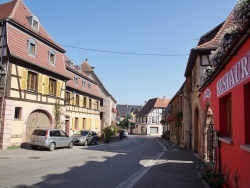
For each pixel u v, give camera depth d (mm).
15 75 19844
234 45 6875
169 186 9008
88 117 37938
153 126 79938
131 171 12016
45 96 23625
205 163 14383
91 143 29984
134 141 42344
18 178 9219
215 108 10609
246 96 6566
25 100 20953
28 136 21547
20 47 20359
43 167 11867
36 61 22031
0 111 19016
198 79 18375
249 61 6086
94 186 8578
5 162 12820
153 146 30156
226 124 9727
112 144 32594
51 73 24500
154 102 82562
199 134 18719
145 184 9250
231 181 7879
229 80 8070
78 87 34406
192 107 22797
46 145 19594
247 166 6273
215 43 17938
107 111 53781
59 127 25109
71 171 11203
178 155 19500
